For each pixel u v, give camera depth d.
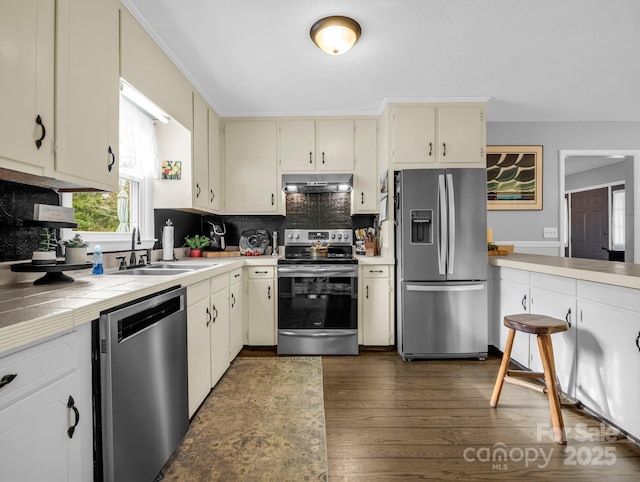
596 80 2.74
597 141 3.73
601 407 1.83
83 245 1.60
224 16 1.87
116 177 1.64
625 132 3.73
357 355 2.98
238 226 3.68
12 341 0.75
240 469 1.53
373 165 3.36
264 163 3.38
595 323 1.87
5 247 1.42
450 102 3.06
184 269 2.19
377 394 2.24
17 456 0.79
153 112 2.18
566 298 2.09
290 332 2.98
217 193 3.24
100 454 1.08
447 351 2.85
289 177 3.29
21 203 1.49
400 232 2.93
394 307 3.08
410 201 2.85
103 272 1.86
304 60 2.37
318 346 2.98
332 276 2.97
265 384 2.39
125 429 1.16
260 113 3.34
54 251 1.49
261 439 1.75
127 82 1.74
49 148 1.22
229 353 2.63
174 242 3.01
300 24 1.96
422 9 1.84
